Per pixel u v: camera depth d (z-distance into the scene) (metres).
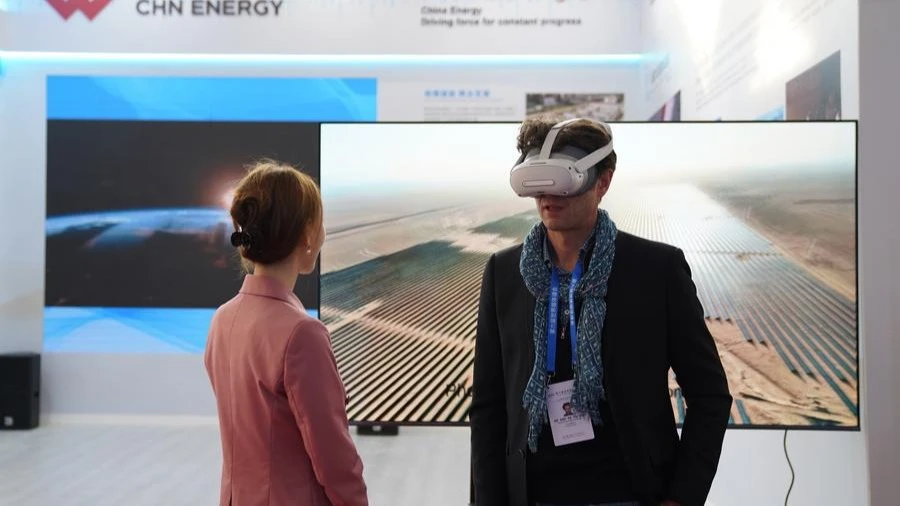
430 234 2.55
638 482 1.28
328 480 1.23
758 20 3.44
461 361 2.46
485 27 6.31
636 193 2.56
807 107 2.84
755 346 2.39
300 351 1.23
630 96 6.30
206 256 6.47
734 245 2.45
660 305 1.33
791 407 2.33
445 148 2.56
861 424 2.27
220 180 6.46
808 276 2.35
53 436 5.92
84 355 6.47
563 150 1.32
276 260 1.31
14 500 4.15
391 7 6.34
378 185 2.56
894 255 2.24
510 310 1.42
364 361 2.48
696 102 4.53
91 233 6.46
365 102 6.41
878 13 2.30
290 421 1.25
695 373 1.34
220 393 1.33
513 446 1.36
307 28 6.36
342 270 2.54
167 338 6.48
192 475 4.74
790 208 2.39
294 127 6.44
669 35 5.20
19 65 6.45
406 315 2.51
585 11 6.27
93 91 6.44
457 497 4.25
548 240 1.40
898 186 2.25
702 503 1.27
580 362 1.29
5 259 6.46
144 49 6.37
